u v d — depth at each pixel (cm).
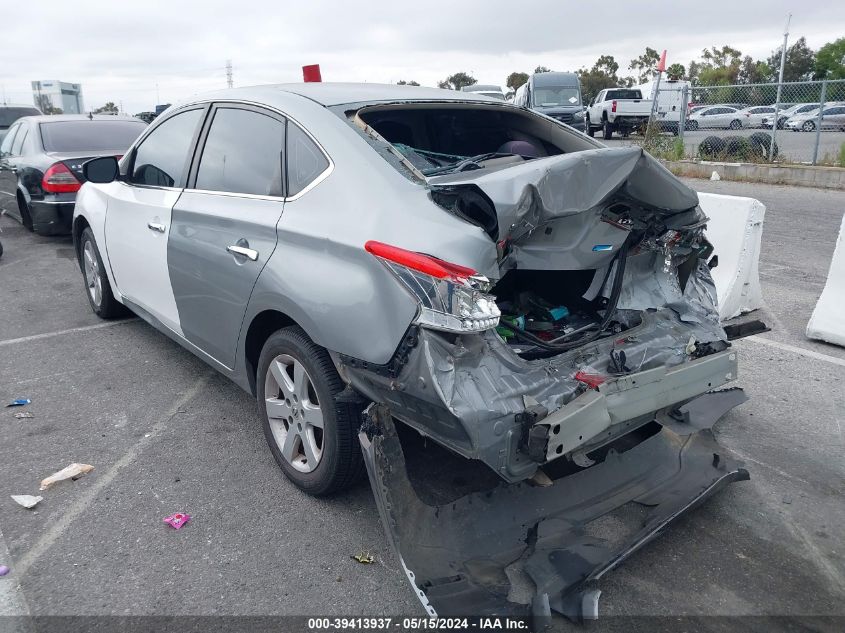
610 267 331
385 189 284
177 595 271
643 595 274
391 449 256
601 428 262
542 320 331
